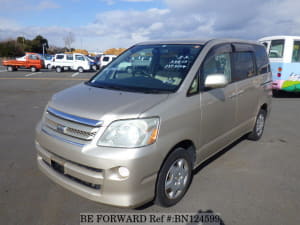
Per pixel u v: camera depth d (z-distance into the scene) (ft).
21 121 20.49
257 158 14.07
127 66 11.89
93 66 83.71
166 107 8.38
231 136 12.87
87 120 7.87
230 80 12.17
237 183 11.31
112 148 7.52
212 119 10.65
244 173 12.27
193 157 10.26
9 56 185.68
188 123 9.20
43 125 9.42
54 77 62.44
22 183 10.89
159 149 8.00
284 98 34.42
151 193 8.23
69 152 8.00
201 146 10.35
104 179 7.59
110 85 10.69
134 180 7.61
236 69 12.76
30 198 9.85
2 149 14.47
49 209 9.23
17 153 13.96
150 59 11.49
